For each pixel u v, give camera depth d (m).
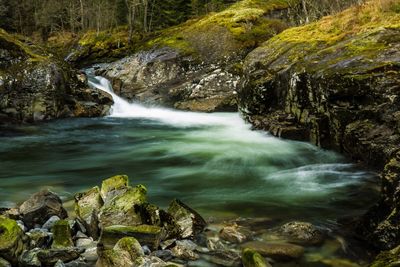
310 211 7.31
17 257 5.33
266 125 14.27
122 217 6.33
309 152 11.62
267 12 31.00
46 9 53.94
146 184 9.35
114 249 5.38
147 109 22.80
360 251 5.64
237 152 12.35
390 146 8.72
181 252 5.62
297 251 5.62
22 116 17.06
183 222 6.36
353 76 10.42
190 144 13.77
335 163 10.49
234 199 8.12
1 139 14.62
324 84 11.15
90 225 6.23
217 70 23.62
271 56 16.97
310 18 29.89
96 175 10.20
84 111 19.48
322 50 13.55
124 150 13.09
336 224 6.64
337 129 10.77
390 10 14.95
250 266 5.10
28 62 18.25
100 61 36.66
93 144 14.05
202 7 49.22
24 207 6.93
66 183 9.45
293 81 12.98
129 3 48.38
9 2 54.19
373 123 9.70
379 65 10.53
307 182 9.18
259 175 9.99
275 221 6.83
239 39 26.70
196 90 22.67
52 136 15.35
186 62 25.55
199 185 9.22
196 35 27.98
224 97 21.73
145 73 25.52
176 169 10.71
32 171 10.59
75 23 54.84
